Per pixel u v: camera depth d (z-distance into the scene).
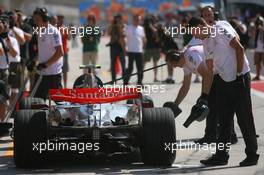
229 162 33.59
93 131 31.56
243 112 32.19
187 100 59.41
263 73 88.94
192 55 34.38
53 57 39.50
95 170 32.09
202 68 33.62
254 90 67.56
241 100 32.12
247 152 32.56
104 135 33.12
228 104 32.38
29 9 163.12
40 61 40.19
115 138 33.06
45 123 32.06
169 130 32.06
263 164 32.97
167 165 32.84
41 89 40.75
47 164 33.81
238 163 33.31
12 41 46.00
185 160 34.31
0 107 42.12
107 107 33.19
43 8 39.56
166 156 32.19
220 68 32.09
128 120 32.22
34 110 32.94
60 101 33.12
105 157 35.38
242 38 50.88
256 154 32.66
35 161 32.25
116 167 32.75
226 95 32.22
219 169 31.92
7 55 44.22
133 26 69.81
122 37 69.81
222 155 32.91
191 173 31.05
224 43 31.80
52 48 39.78
